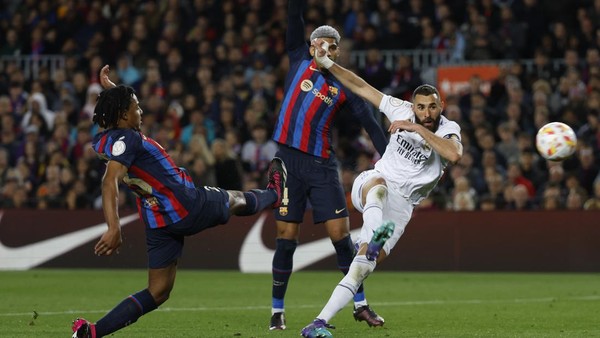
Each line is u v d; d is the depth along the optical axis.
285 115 31.20
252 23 75.44
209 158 61.81
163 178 24.48
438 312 36.88
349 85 29.75
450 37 71.69
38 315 35.03
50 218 60.09
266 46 73.44
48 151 66.69
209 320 33.72
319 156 31.05
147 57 75.75
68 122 70.81
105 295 43.88
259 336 28.39
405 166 29.34
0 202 62.81
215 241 58.31
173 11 77.06
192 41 75.50
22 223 60.28
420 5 74.44
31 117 70.62
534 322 33.16
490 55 70.00
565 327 31.53
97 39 77.69
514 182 58.88
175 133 67.75
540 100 64.12
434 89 28.19
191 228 24.86
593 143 62.03
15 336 28.23
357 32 73.12
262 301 41.41
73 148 66.81
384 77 67.62
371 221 27.64
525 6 72.00
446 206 59.81
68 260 59.78
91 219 59.69
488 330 30.44
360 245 27.23
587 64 67.75
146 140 24.45
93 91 70.44
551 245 56.53
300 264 57.78
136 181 24.48
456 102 64.56
